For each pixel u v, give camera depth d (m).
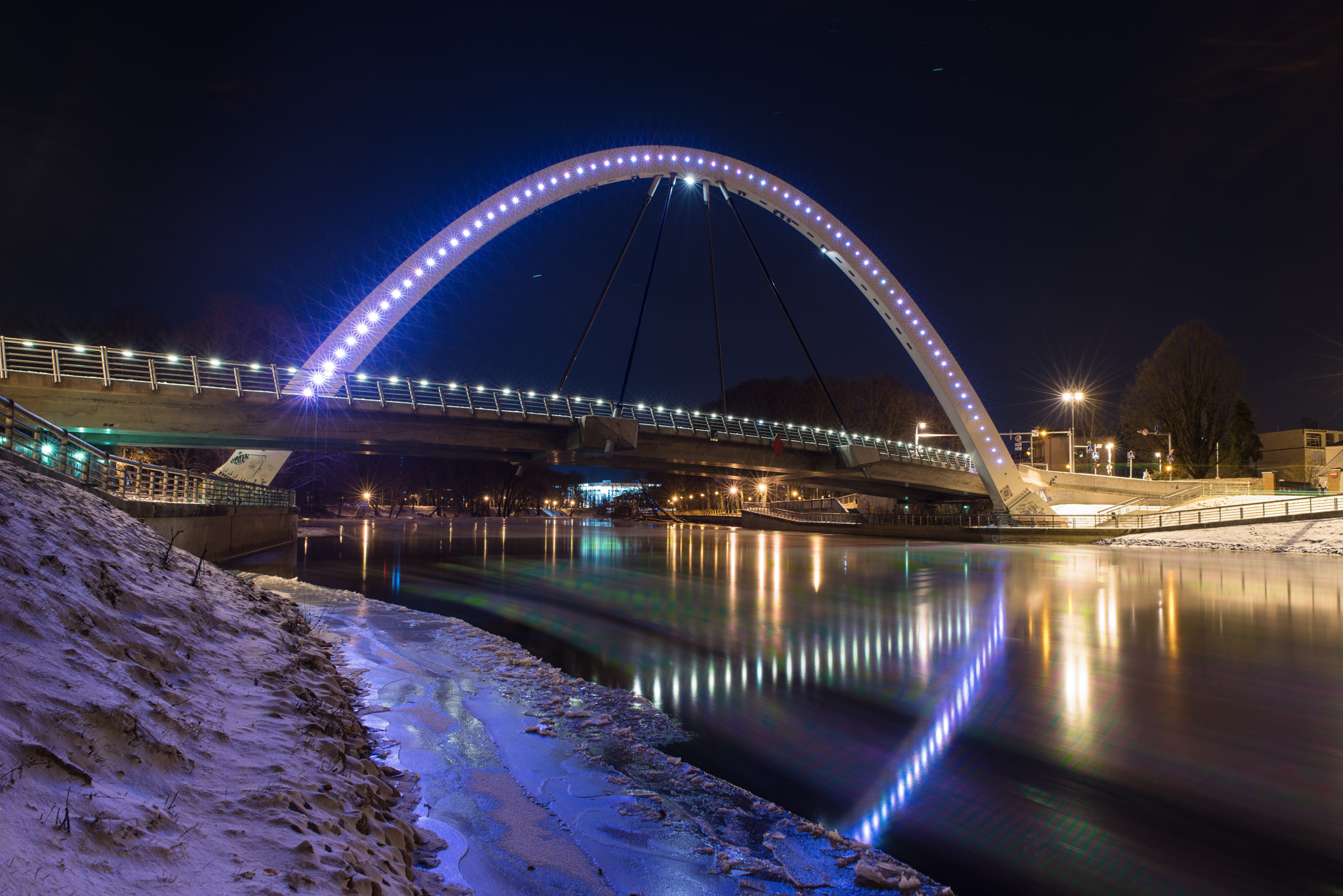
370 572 29.39
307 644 10.42
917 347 74.00
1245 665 13.73
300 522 85.38
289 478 88.88
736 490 122.56
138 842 3.03
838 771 8.10
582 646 14.62
